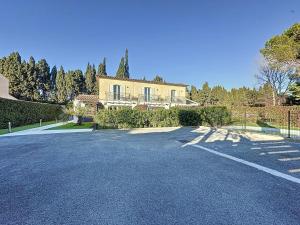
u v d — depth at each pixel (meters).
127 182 4.46
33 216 3.02
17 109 19.67
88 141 10.61
